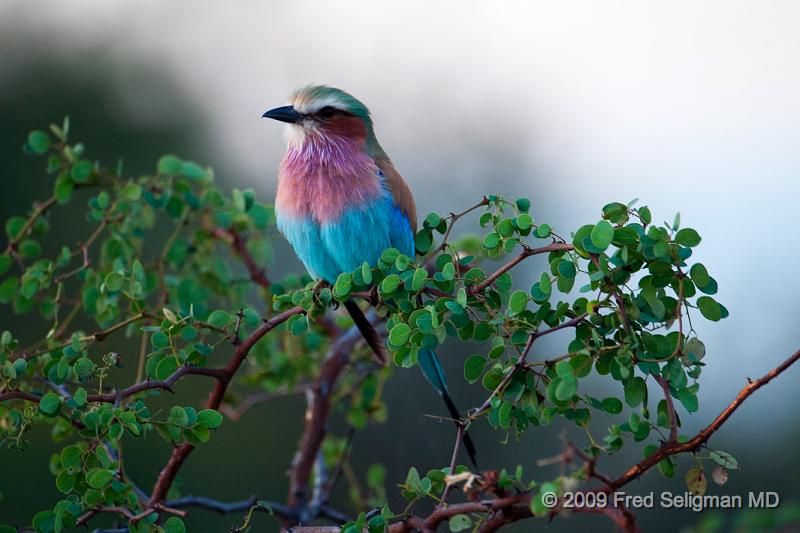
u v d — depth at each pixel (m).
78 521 6.96
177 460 7.75
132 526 6.86
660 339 6.50
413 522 6.48
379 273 8.27
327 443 11.09
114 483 6.88
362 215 10.83
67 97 19.05
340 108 11.16
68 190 9.86
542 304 6.77
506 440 6.59
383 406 10.83
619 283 6.59
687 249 6.54
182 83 19.81
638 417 6.30
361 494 11.83
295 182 11.03
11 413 7.52
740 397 6.07
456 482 6.18
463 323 7.09
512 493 6.17
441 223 8.47
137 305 8.92
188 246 10.34
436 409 16.30
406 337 7.16
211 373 7.79
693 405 6.35
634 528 5.63
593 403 6.56
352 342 10.76
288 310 8.21
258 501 7.45
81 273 9.49
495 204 7.88
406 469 15.88
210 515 15.17
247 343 7.93
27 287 9.17
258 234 10.88
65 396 7.41
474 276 7.35
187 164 10.20
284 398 16.20
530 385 6.63
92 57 19.53
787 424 15.48
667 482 14.80
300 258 11.26
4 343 8.12
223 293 10.55
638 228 6.64
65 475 6.93
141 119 19.44
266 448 15.90
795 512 6.58
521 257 7.03
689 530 6.54
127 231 9.80
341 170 10.91
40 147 9.84
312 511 9.98
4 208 17.64
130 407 7.16
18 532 7.51
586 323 6.67
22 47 19.14
